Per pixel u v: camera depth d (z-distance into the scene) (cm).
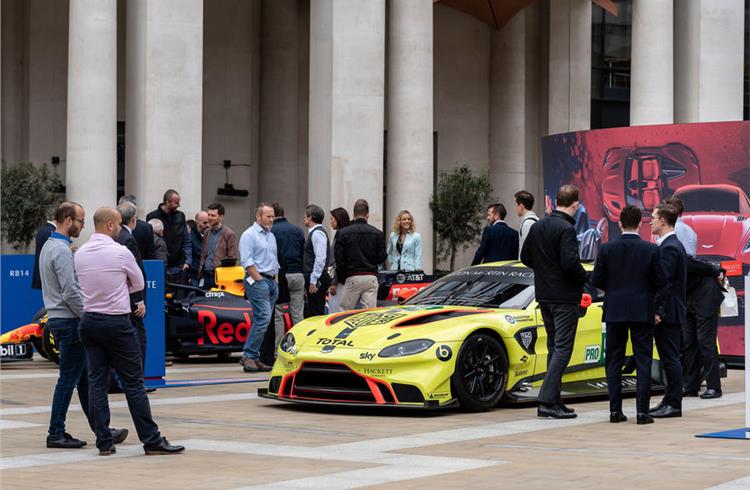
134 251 1118
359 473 707
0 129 2431
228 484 672
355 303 1450
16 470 734
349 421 984
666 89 2630
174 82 2186
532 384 1088
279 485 664
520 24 3322
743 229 1517
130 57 2231
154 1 2169
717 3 2698
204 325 1526
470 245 2984
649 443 851
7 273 1619
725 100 2702
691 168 1546
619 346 988
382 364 1005
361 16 2372
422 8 2520
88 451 820
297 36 3072
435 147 3319
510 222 3328
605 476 692
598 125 3478
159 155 2172
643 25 2642
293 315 1519
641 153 1588
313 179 2400
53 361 1466
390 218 2525
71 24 2188
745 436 873
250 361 1443
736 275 1529
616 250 985
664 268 1020
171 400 1138
